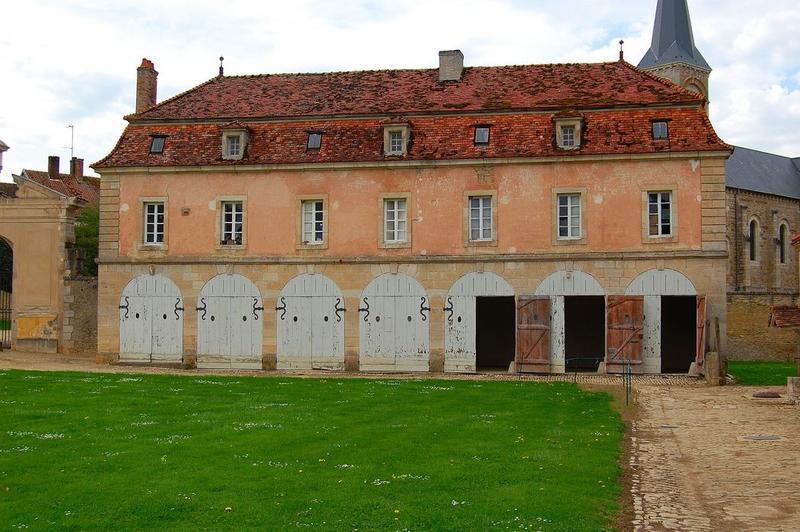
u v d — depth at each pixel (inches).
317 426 735.1
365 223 1401.3
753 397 1008.9
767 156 2972.4
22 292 1605.6
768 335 1710.1
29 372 1199.6
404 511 454.9
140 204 1457.9
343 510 456.4
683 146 1318.9
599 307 1551.4
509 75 1542.8
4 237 1615.4
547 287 1347.2
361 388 1077.1
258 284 1427.2
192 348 1435.8
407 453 613.0
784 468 593.0
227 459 585.0
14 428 708.7
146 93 1673.2
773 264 2755.9
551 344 1343.5
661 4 3110.2
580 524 434.9
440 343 1374.3
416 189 1390.3
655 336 1318.9
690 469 589.9
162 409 837.2
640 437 729.0
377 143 1414.9
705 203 1315.2
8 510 453.7
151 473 540.1
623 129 1359.5
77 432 692.1
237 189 1438.2
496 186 1369.3
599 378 1275.8
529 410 869.8
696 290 1311.5
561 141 1358.3
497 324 1609.3
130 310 1454.2
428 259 1379.2
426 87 1528.1
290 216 1422.2
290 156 1422.2
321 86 1572.3
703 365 1284.4
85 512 450.9
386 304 1393.9
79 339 1590.8
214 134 1472.7
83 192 2839.6
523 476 539.5
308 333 1412.4
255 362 1422.2
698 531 435.2
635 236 1330.0
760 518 460.1
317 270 1413.6
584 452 629.0
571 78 1505.9
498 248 1364.4
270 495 487.2
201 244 1441.9
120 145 1491.1
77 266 1624.0
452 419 791.7
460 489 504.7
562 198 1359.5
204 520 437.4
